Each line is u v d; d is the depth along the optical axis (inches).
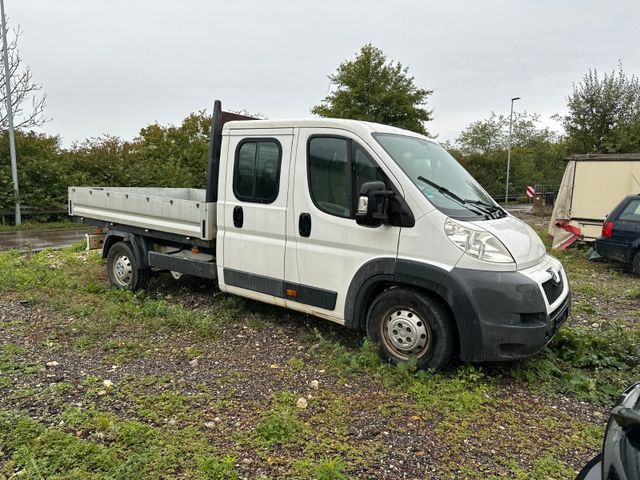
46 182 786.2
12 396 141.3
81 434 122.6
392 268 165.0
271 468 111.3
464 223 157.8
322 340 188.1
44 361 170.4
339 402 144.6
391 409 141.6
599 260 418.6
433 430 131.2
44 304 240.8
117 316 223.0
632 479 65.9
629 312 262.4
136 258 259.0
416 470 113.0
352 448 120.5
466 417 138.3
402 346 167.2
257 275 206.2
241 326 216.1
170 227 237.3
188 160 993.5
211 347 191.2
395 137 185.5
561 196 476.7
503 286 149.1
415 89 1042.7
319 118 187.6
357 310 177.0
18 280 282.0
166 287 277.1
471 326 150.6
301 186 188.9
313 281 187.8
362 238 172.6
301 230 189.6
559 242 471.8
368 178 172.6
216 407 139.9
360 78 1004.6
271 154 199.5
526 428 134.7
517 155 1480.1
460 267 153.5
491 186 1414.9
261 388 154.3
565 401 153.6
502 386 161.2
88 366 167.9
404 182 164.9
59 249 466.6
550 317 157.8
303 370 169.3
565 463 118.0
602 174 451.8
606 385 161.2
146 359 177.2
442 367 162.2
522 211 1025.5
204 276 229.8
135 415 133.4
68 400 140.8
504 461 117.6
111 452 113.3
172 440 120.6
